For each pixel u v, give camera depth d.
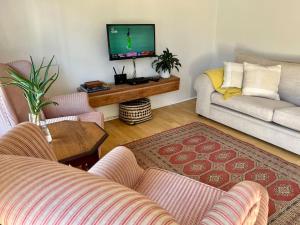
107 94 2.77
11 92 1.79
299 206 1.77
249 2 3.48
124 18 3.03
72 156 1.39
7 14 2.31
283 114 2.41
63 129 1.71
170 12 3.41
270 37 3.36
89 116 2.19
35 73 1.42
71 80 2.88
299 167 2.22
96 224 0.41
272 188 1.96
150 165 2.29
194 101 4.05
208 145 2.62
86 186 0.47
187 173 2.17
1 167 0.53
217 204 0.79
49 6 2.51
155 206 0.48
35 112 1.40
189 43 3.79
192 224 1.08
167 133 2.90
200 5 3.69
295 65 2.82
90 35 2.85
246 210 0.77
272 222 1.63
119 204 0.44
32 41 2.51
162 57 3.25
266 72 2.86
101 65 3.04
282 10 3.15
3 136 0.82
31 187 0.47
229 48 3.90
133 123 3.13
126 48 2.97
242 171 2.18
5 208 0.45
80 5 2.68
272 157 2.38
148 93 3.09
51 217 0.42
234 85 3.01
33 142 0.88
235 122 2.89
